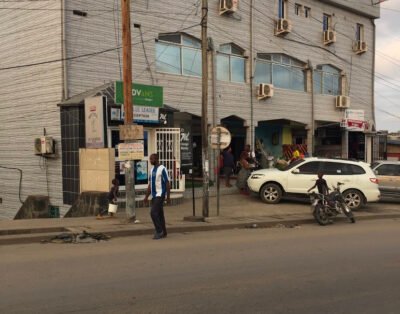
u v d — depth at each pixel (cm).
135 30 1827
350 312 573
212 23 2122
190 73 2055
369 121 3038
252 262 850
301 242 1080
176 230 1245
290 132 2833
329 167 1775
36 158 1783
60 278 721
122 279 717
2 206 1975
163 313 559
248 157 2069
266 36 2392
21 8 1800
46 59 1706
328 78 2812
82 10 1681
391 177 2012
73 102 1573
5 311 562
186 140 1922
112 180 1397
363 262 862
